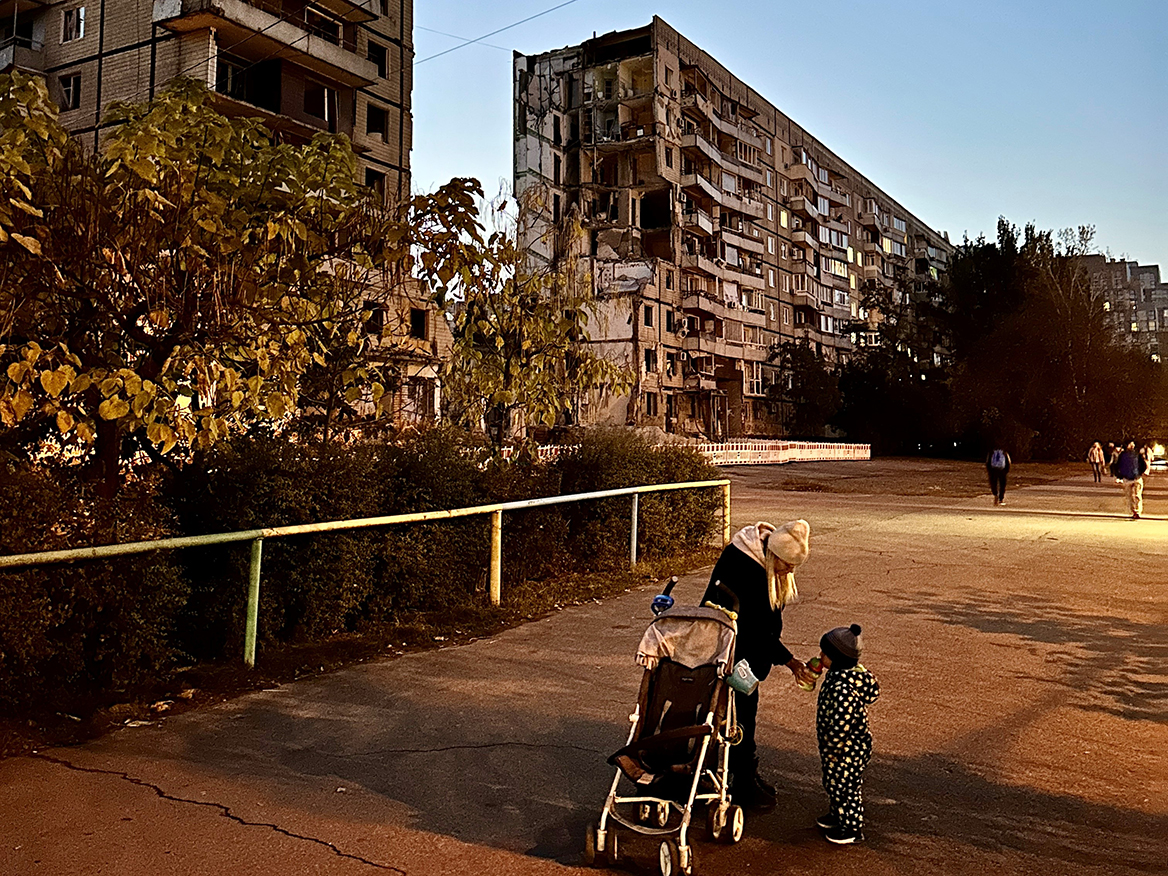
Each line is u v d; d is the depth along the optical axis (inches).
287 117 1336.1
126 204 223.8
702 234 2374.5
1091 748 208.2
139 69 1336.1
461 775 188.4
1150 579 447.8
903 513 798.5
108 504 225.6
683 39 2356.1
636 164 2271.2
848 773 158.1
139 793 174.6
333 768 190.9
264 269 257.1
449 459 343.9
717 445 1705.2
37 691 210.5
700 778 157.4
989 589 414.3
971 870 148.7
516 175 2215.8
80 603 215.5
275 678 253.9
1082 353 2255.2
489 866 148.5
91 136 1376.7
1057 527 697.6
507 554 377.7
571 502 415.8
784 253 2819.9
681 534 492.7
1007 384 2316.7
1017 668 278.2
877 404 2640.3
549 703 238.8
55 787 175.8
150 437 208.2
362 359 365.7
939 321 2711.6
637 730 156.9
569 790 181.8
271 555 273.6
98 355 245.3
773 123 2829.7
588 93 2298.2
